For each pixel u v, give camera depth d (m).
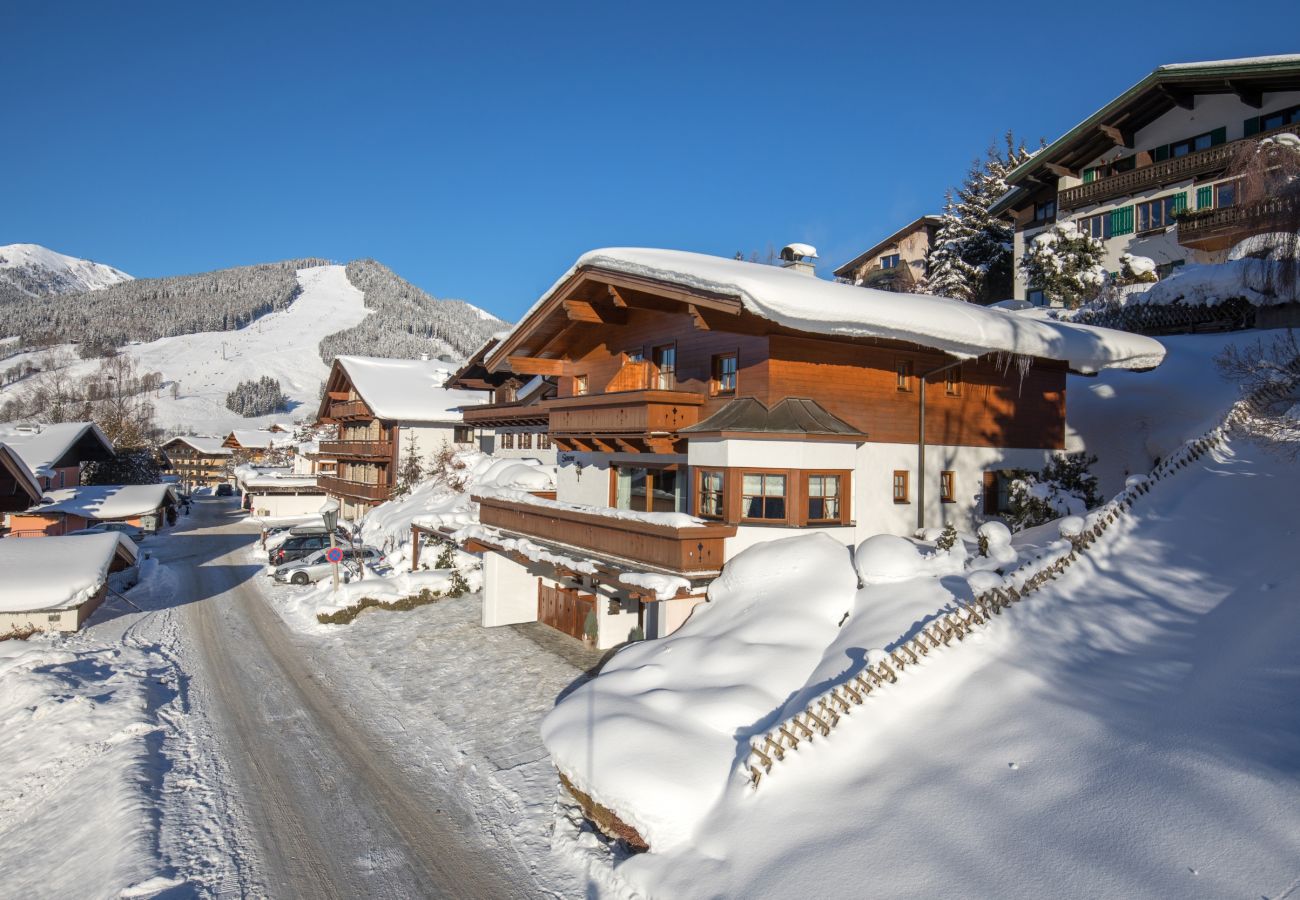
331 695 15.40
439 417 41.84
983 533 12.20
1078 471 18.36
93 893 8.45
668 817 8.10
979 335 14.80
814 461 14.19
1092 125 36.41
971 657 9.51
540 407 20.28
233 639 20.06
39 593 19.89
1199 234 30.03
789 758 8.45
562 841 9.17
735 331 13.95
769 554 13.08
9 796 11.61
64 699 14.53
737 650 10.88
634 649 12.54
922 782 7.59
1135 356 18.36
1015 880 6.06
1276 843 5.58
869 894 6.39
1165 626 9.48
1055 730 7.79
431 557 25.92
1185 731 7.22
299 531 31.50
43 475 39.75
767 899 6.75
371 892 8.48
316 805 10.59
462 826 9.94
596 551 16.03
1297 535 11.23
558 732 9.70
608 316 18.94
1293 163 16.56
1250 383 19.42
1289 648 8.16
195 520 54.28
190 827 9.97
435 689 15.34
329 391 52.91
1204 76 31.77
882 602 11.37
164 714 14.32
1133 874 5.74
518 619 20.28
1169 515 12.93
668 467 17.17
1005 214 45.28
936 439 16.89
